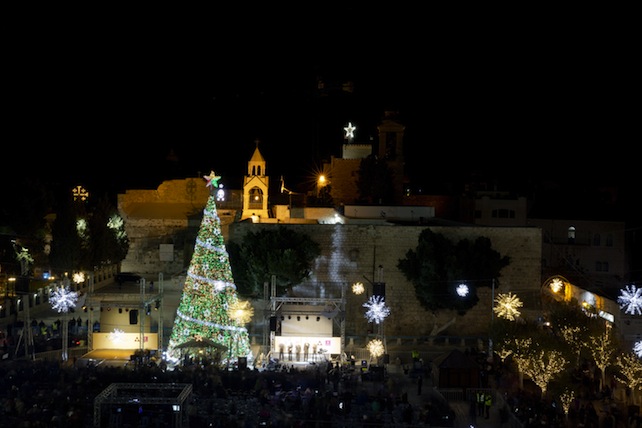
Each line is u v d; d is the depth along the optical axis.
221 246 64.44
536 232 76.44
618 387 59.00
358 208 92.19
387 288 76.56
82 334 69.81
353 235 76.75
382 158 104.75
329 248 76.94
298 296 76.50
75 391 50.22
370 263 76.62
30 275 86.81
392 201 104.25
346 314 76.44
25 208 91.56
